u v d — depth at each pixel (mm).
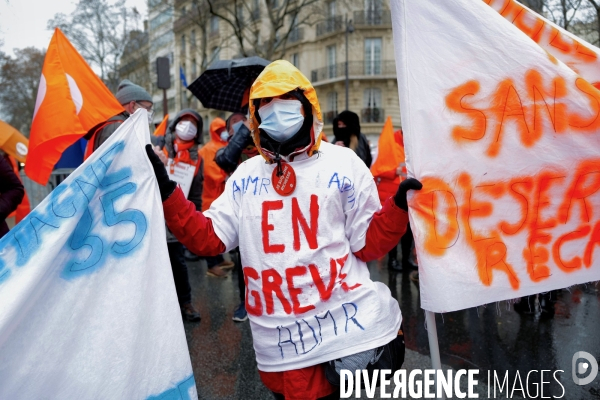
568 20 9461
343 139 5238
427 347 3637
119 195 1780
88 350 1652
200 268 6520
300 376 1790
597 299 4645
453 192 1935
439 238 1912
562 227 2010
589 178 1995
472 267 1938
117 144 1801
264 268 1826
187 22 27891
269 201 1840
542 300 4176
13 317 1522
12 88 26953
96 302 1691
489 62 1952
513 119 1971
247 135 3688
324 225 1803
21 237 1608
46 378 1600
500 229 1979
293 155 1849
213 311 4566
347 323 1791
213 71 4277
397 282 5422
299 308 1788
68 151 4328
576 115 1967
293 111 1779
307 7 25172
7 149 7996
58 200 1680
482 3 1973
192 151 4832
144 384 1712
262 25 30203
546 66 1956
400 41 1937
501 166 1971
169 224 1856
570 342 3631
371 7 30797
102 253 1728
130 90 3588
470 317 4254
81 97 2982
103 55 23422
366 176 1913
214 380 3168
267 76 1823
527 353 3465
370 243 1878
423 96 1935
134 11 22641
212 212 1970
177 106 39875
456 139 1945
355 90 31922
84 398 1627
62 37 3025
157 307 1769
